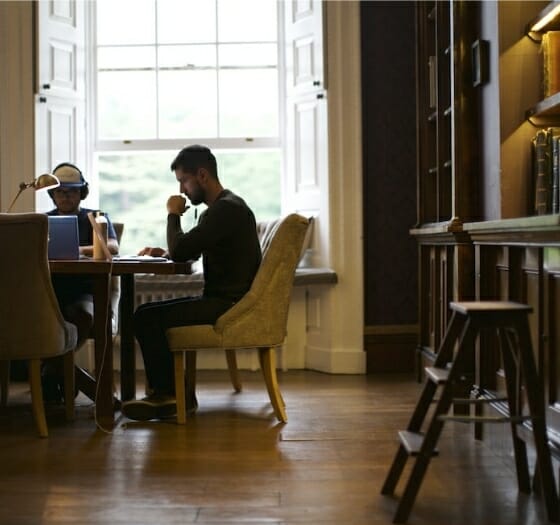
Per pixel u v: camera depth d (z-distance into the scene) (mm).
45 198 5719
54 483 2990
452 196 4328
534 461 2936
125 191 6348
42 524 2547
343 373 5660
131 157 6332
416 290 5734
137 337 4102
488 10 3943
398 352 5723
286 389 5004
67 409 4102
